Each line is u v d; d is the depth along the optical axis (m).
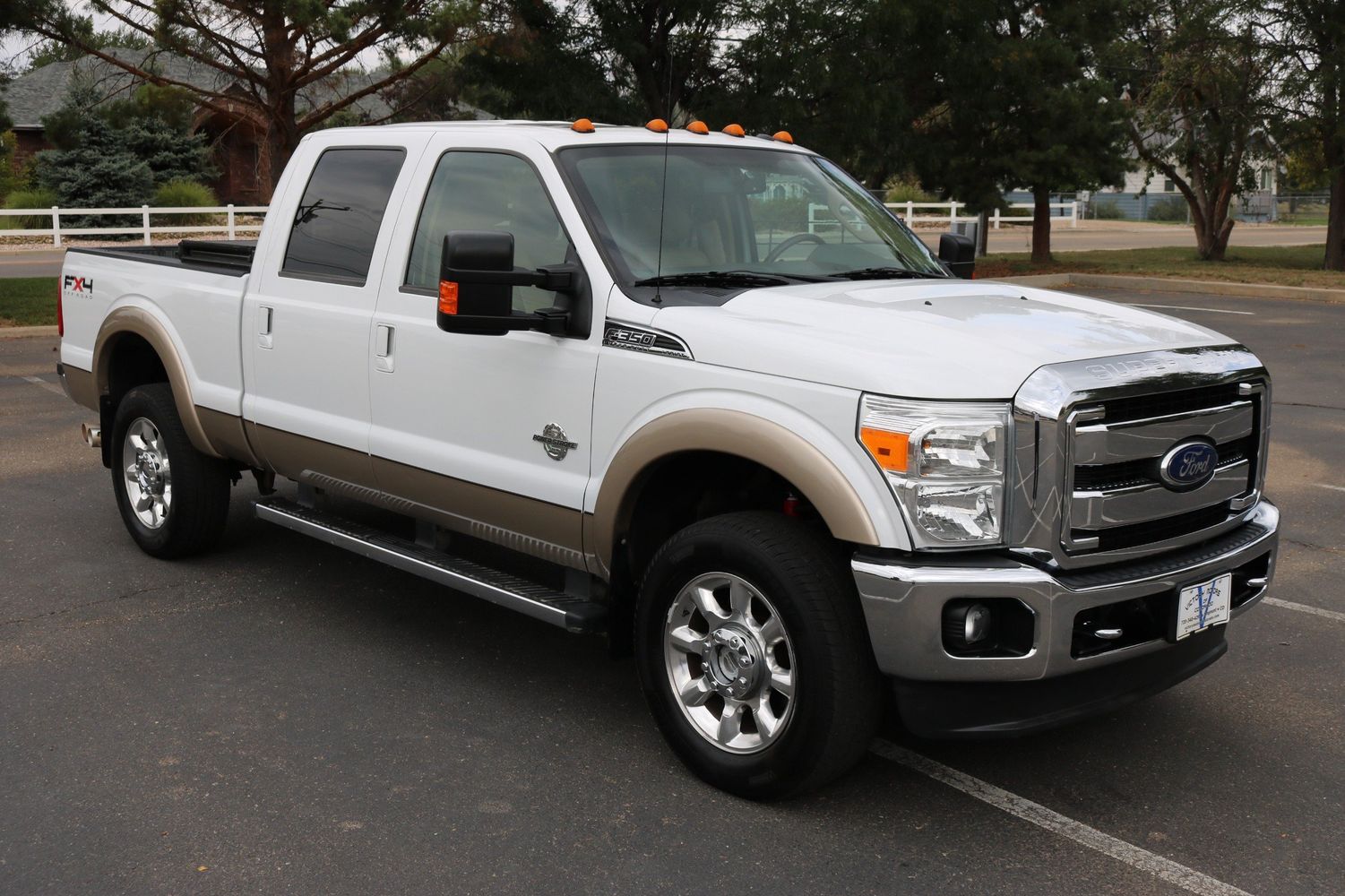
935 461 3.46
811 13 19.94
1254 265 25.58
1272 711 4.67
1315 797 4.00
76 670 4.93
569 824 3.76
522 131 4.70
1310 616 5.71
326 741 4.32
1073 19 24.38
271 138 19.23
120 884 3.40
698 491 4.36
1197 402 3.80
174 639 5.29
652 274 4.29
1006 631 3.54
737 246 4.61
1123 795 4.00
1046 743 4.39
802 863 3.55
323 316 5.16
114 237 29.11
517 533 4.55
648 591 4.06
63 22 18.02
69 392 6.88
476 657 5.14
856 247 4.90
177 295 5.96
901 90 21.97
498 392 4.49
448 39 18.19
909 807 3.90
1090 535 3.57
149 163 33.78
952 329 3.77
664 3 19.38
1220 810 3.90
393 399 4.90
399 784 4.00
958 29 22.53
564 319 4.26
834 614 3.62
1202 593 3.82
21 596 5.81
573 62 20.14
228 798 3.89
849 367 3.58
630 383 4.07
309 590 5.96
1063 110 23.98
